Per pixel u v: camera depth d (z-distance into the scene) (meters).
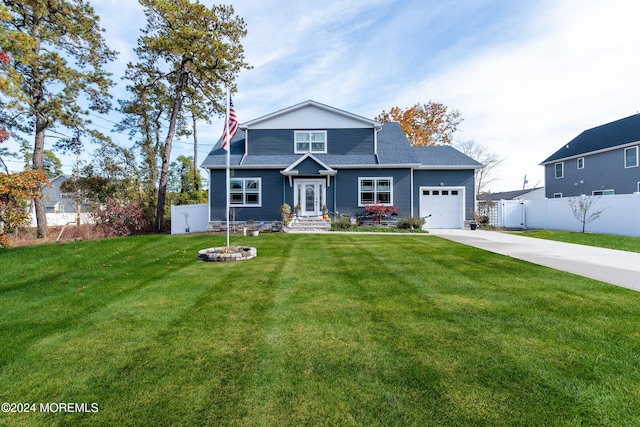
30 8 12.48
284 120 16.59
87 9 13.76
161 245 8.97
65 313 3.83
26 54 10.27
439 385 2.23
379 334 3.11
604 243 9.59
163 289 4.80
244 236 11.27
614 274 5.46
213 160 15.70
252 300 4.22
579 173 22.30
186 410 2.00
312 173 15.00
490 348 2.79
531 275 5.43
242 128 16.53
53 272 6.07
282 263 6.59
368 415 1.94
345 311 3.78
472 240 10.31
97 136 15.66
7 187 8.18
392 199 15.60
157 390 2.22
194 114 20.58
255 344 2.93
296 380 2.33
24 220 8.80
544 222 16.50
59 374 2.45
